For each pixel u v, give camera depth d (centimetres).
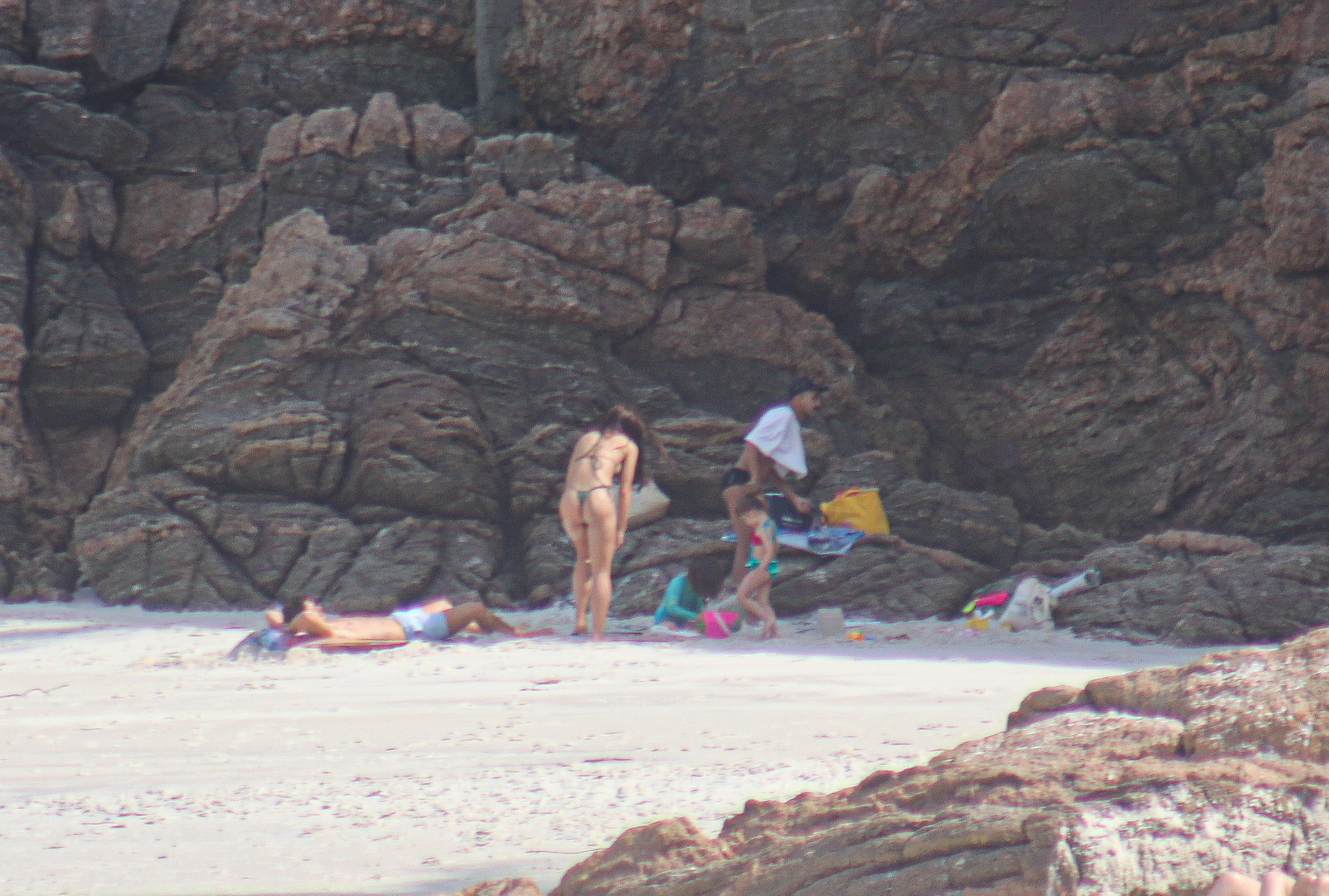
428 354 6091
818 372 6462
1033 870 595
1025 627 4466
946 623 4672
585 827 1296
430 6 7344
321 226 6288
